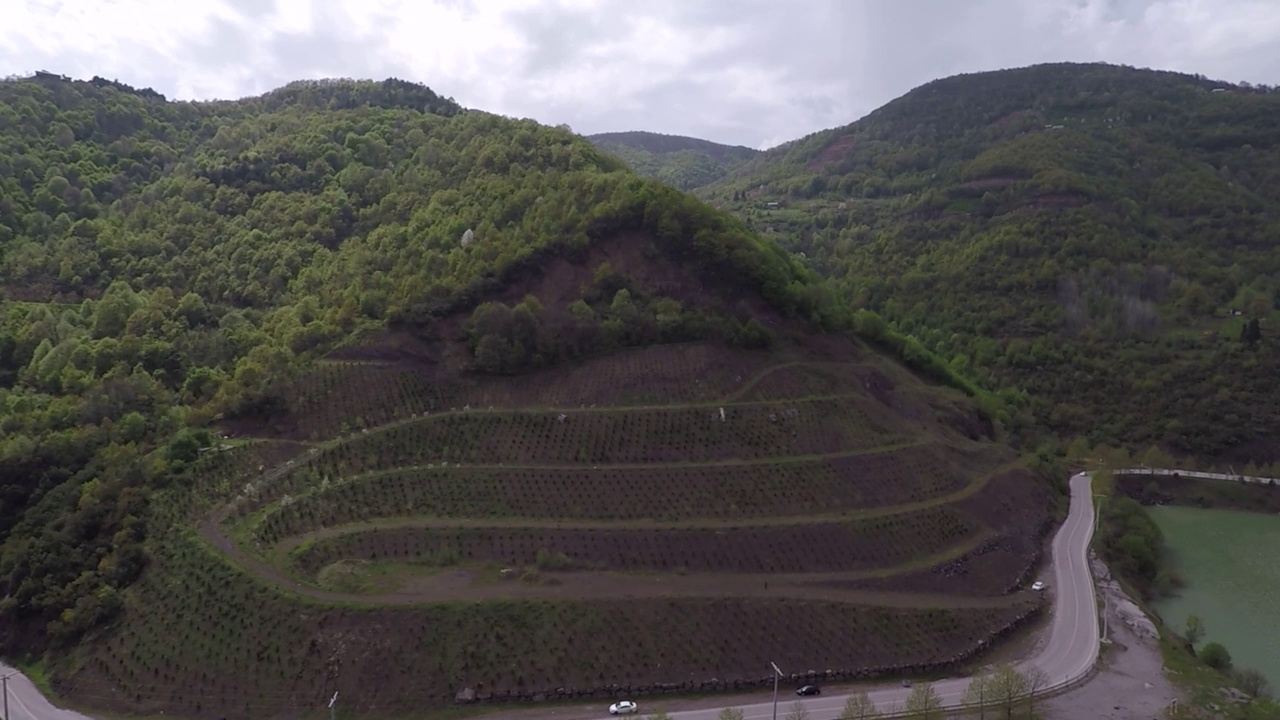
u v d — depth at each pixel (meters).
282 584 98.31
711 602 102.69
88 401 135.38
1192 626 121.00
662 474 123.62
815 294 176.12
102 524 112.62
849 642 102.31
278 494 114.44
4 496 121.56
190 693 89.00
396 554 105.94
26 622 105.56
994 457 164.25
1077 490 181.12
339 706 87.00
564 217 169.25
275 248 188.38
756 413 138.62
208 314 169.12
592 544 110.31
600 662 94.00
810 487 127.56
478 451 124.56
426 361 139.62
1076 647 110.25
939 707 91.88
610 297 155.12
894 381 171.50
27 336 158.38
